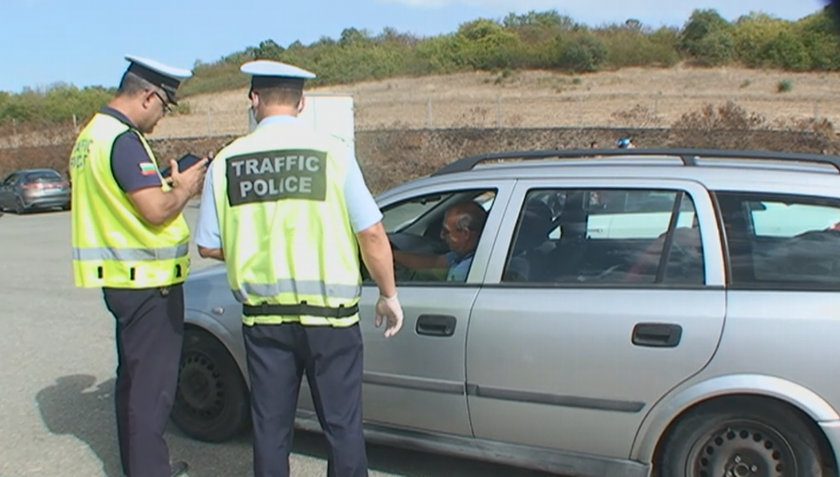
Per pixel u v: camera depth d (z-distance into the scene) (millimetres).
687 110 26031
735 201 2949
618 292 2967
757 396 2793
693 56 42500
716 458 2895
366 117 28672
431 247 3586
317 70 45750
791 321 2711
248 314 2742
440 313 3195
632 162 3256
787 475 2803
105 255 3135
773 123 19938
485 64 44594
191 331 3936
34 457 3941
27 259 11562
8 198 20906
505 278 3160
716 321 2791
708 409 2871
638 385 2893
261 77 2719
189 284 3980
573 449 3061
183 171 3207
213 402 3953
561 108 28578
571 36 45062
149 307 3188
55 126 33531
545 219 3199
